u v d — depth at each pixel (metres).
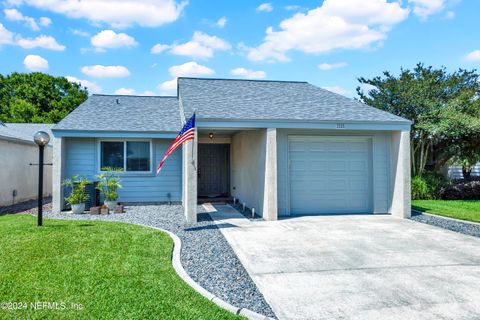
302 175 10.61
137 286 4.33
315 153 10.68
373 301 4.12
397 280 4.83
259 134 10.45
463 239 7.34
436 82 15.90
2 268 4.95
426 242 7.07
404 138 10.23
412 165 15.84
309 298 4.22
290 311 3.86
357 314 3.78
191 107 10.09
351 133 10.74
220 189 15.76
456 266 5.46
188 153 9.04
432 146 16.53
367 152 10.92
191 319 3.49
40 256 5.55
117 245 6.33
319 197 10.68
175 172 13.07
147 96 15.94
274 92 12.75
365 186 10.91
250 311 3.78
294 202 10.56
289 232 8.02
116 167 12.58
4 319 3.43
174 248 6.38
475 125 13.40
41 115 36.28
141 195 12.80
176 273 4.94
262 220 9.63
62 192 11.47
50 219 9.34
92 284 4.37
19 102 35.12
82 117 12.45
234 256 6.01
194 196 9.03
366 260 5.80
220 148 15.80
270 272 5.19
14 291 4.12
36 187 15.21
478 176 19.03
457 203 13.33
